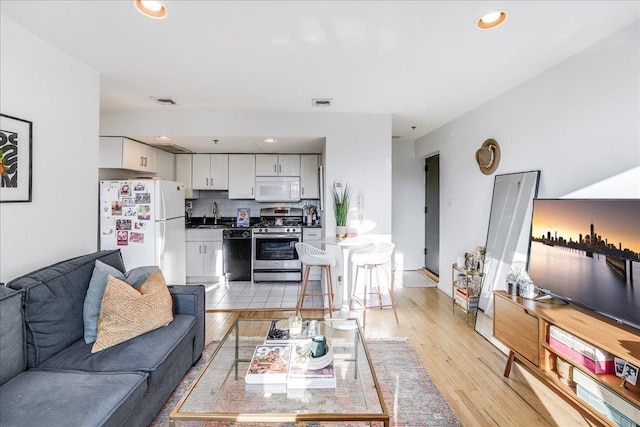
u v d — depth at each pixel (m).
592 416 1.58
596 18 1.77
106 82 2.78
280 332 2.16
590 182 2.06
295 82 2.77
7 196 1.80
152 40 2.05
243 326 2.49
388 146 3.75
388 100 3.25
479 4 1.66
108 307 1.87
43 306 1.69
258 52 2.21
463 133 3.77
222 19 1.81
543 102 2.48
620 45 1.87
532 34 1.95
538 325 1.91
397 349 2.71
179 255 4.16
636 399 1.41
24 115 1.91
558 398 2.05
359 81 2.74
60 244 2.19
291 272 4.94
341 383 1.76
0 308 1.47
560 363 1.83
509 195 2.83
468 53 2.21
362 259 3.26
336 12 1.74
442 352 2.66
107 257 2.30
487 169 3.21
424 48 2.15
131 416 1.48
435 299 4.09
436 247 5.21
